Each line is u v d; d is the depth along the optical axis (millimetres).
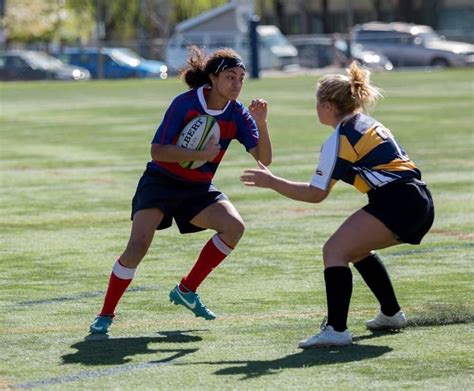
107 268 29844
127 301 25609
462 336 21688
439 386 18281
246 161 56469
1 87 138125
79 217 39094
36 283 27891
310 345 20938
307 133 69750
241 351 20906
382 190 20828
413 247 32094
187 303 23031
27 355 20781
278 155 57906
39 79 154875
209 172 22719
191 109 22016
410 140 63656
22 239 34688
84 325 23250
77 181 49156
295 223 37125
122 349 21172
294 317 23797
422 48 165250
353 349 20812
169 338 22047
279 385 18469
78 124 81500
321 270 29156
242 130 22453
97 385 18656
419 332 22094
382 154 20859
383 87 116938
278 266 29797
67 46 194625
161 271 29266
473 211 38719
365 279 22188
